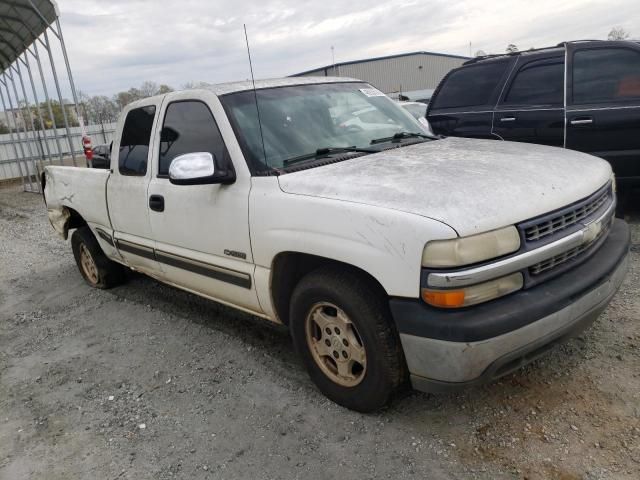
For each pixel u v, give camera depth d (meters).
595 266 2.74
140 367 3.91
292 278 3.25
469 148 3.45
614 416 2.75
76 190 5.19
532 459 2.52
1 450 3.11
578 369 3.19
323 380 3.12
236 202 3.26
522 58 6.22
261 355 3.86
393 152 3.40
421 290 2.40
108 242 4.96
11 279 6.69
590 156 3.41
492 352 2.36
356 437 2.82
